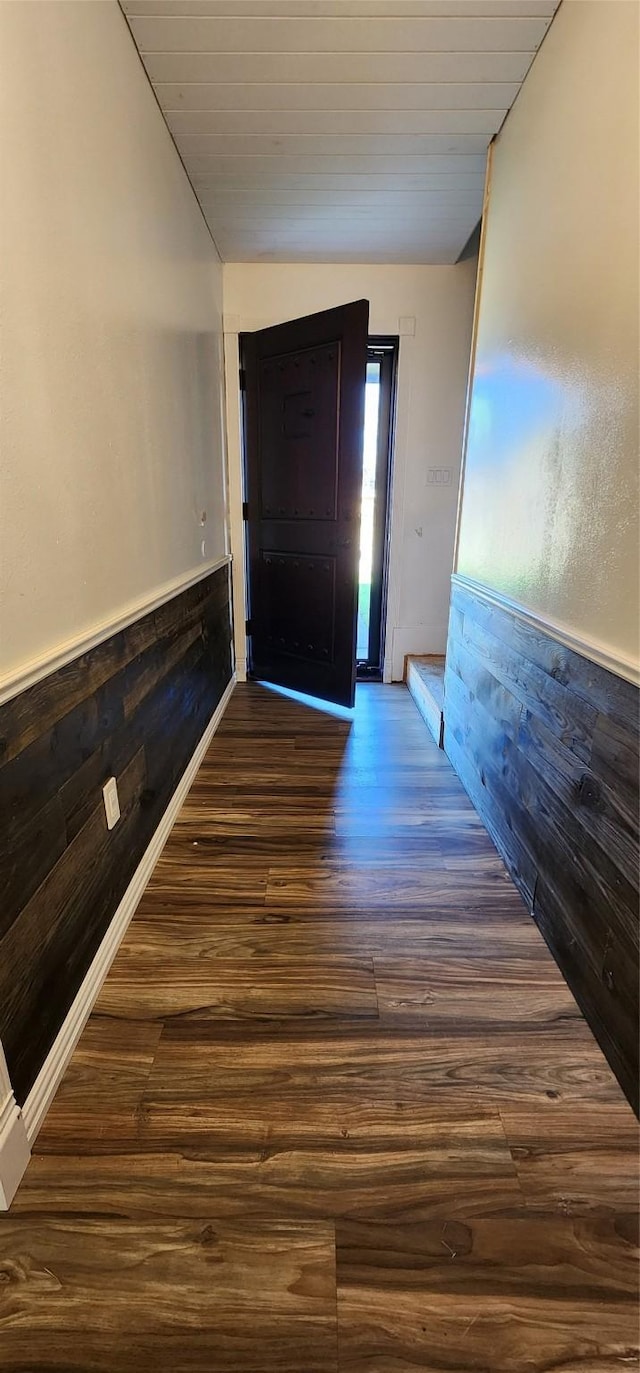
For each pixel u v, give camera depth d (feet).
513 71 5.96
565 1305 3.02
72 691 4.20
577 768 4.79
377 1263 3.17
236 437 11.62
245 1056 4.30
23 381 3.52
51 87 3.84
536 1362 2.83
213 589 9.97
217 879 6.27
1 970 3.34
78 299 4.31
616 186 4.24
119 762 5.26
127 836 5.54
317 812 7.62
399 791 8.19
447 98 6.36
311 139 7.12
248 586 12.62
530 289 5.89
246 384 11.44
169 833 7.05
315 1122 3.86
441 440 11.74
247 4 5.20
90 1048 4.34
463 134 6.99
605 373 4.42
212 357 9.89
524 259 6.06
